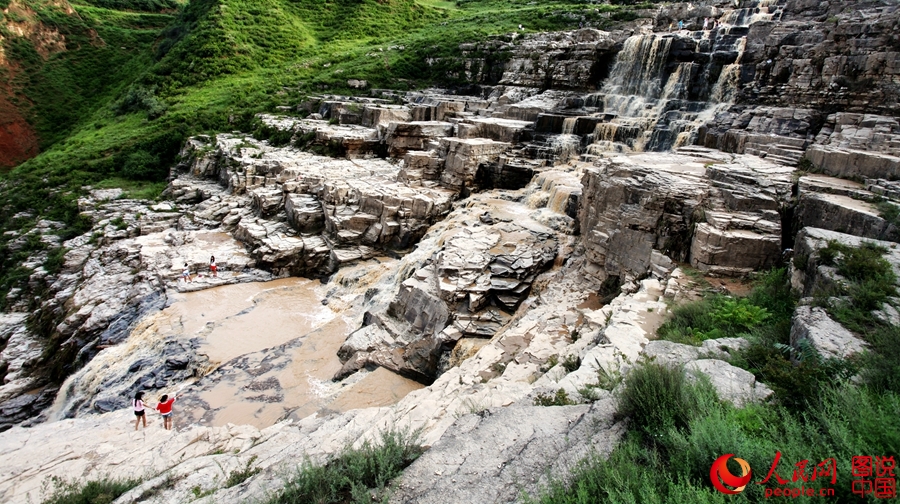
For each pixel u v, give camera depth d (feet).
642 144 100.17
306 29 241.96
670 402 24.59
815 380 24.86
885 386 24.11
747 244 50.75
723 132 86.22
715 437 20.48
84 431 45.37
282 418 58.59
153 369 68.90
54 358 84.53
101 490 32.37
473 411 30.89
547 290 66.08
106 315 85.35
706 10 140.36
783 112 82.58
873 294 33.45
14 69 219.00
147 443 42.27
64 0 255.29
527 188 97.60
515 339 52.03
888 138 64.59
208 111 174.91
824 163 64.28
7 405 75.92
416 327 68.54
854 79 76.59
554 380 38.32
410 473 24.76
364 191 101.81
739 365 30.73
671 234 56.59
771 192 56.13
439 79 181.06
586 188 73.15
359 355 67.77
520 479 23.39
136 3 298.56
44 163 164.04
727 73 99.30
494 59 168.86
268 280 96.58
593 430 25.94
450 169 107.04
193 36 212.43
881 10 80.18
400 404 42.09
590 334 46.14
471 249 72.74
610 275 63.00
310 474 24.94
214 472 33.63
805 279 42.78
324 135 136.05
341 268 94.99
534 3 251.39
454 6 289.33
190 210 126.52
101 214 127.13
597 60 134.41
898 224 44.50
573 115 117.50
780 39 89.04
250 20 226.58
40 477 36.68
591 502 20.11
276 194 112.98
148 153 160.56
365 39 232.94
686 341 37.37
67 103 222.89
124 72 235.81
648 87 117.80
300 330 79.41
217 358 71.10
